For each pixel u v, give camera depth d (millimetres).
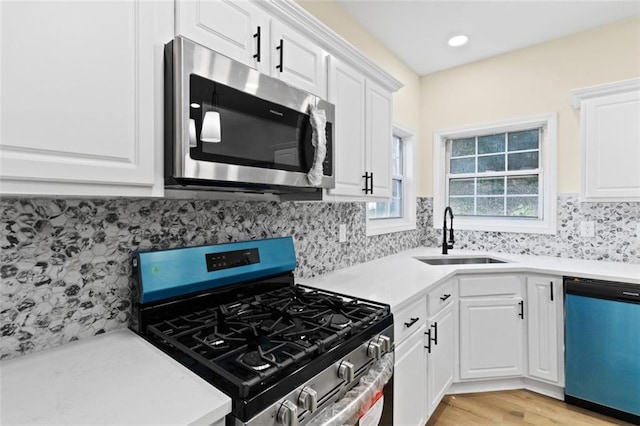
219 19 1086
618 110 2203
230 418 750
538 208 2867
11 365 886
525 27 2531
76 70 769
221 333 1075
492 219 3100
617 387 1918
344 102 1694
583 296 2018
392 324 1345
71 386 786
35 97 707
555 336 2162
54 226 996
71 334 1030
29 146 700
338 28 2256
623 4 2254
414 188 3277
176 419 665
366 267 2322
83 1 781
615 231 2467
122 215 1145
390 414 1309
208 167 980
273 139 1196
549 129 2730
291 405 817
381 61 2750
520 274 2275
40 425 645
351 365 1019
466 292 2248
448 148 3371
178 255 1212
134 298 1156
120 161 851
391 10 2311
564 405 2113
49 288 988
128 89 866
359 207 2463
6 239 913
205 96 974
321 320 1192
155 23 923
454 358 2236
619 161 2205
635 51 2395
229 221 1496
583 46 2592
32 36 701
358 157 1807
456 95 3205
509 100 2920
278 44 1305
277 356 900
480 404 2150
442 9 2301
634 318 1856
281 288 1606
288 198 1635
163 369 871
